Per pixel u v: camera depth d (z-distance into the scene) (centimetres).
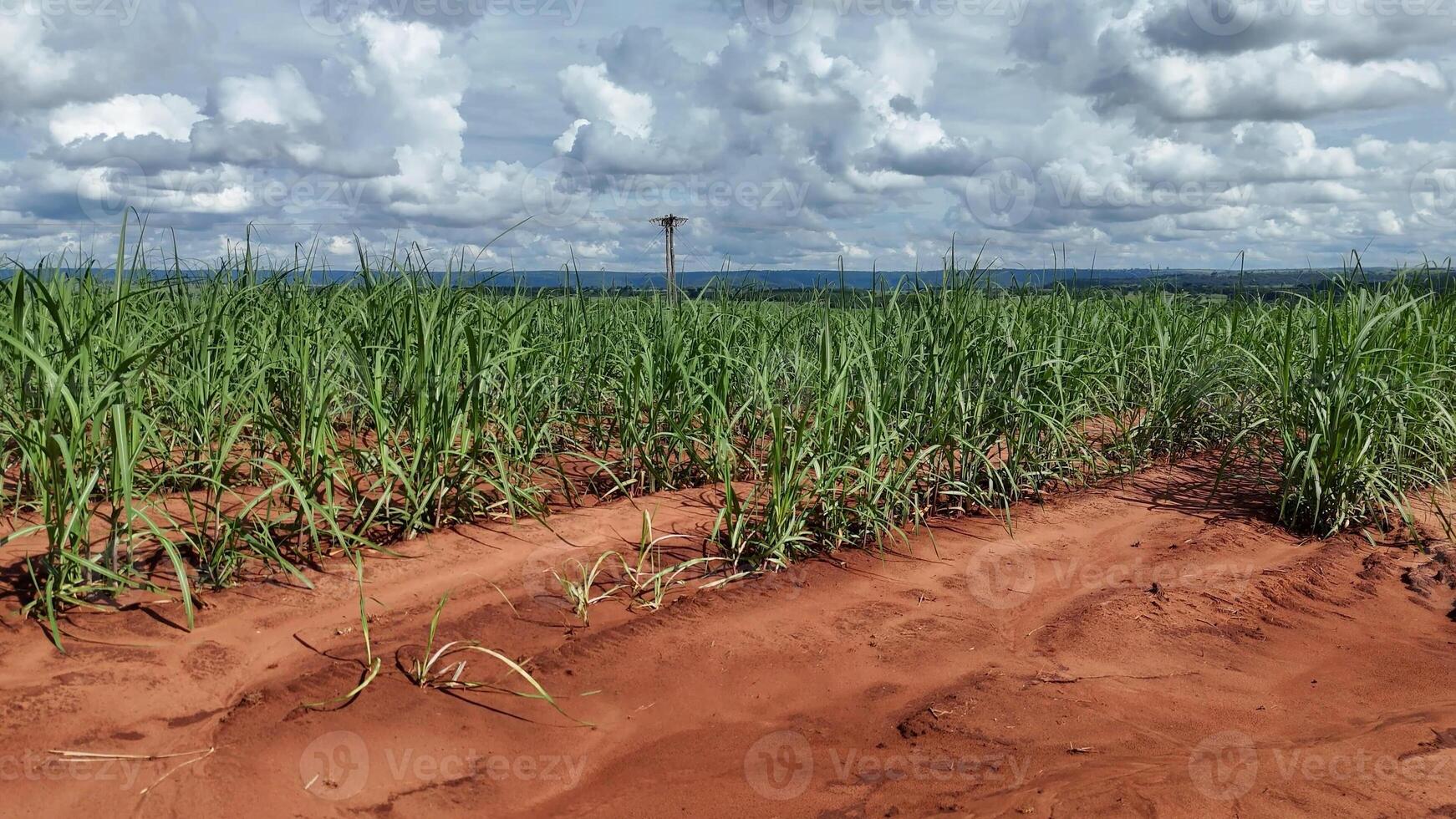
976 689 322
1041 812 245
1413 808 249
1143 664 348
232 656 316
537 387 566
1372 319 493
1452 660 354
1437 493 547
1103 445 662
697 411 578
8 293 373
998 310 593
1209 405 672
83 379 332
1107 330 736
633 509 507
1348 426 489
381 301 528
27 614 324
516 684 314
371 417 597
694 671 330
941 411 508
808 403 541
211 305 485
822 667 338
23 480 433
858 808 252
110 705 279
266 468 500
